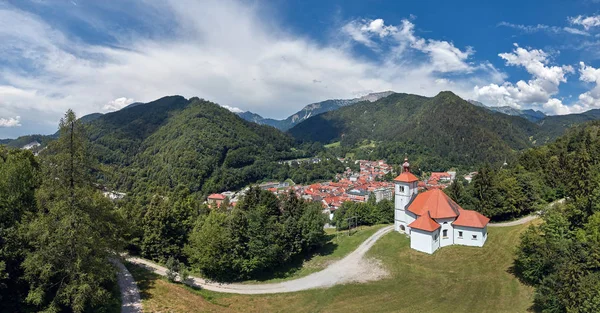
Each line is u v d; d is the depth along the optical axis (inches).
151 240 2506.2
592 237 1614.2
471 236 2625.5
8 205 1481.3
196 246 2391.7
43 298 1384.1
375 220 4001.0
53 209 1400.1
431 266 2386.8
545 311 1467.8
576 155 3828.7
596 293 1246.9
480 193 3393.2
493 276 2137.1
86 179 1526.8
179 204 2709.2
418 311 1808.6
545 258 1638.8
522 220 3289.9
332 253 2869.1
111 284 1802.4
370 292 2091.5
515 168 4355.3
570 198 2327.8
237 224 2452.0
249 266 2369.6
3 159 1856.5
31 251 1432.1
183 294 1913.1
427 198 2878.9
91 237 1459.2
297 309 1913.1
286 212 2854.3
